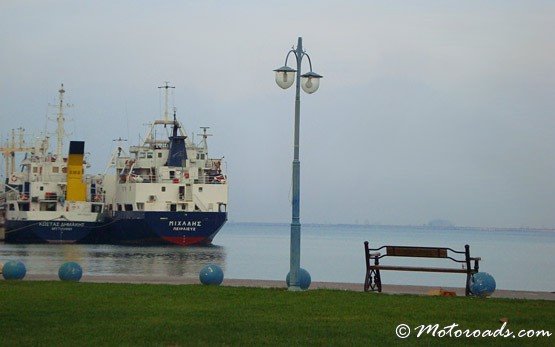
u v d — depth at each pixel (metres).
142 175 146.62
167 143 150.25
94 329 24.72
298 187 35.97
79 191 148.25
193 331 24.62
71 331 24.34
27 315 27.06
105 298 31.38
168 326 25.38
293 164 36.16
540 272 107.19
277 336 24.08
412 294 34.72
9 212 151.25
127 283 37.75
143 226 138.25
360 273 96.00
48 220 145.38
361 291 35.56
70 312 27.78
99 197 154.75
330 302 31.03
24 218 145.38
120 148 153.50
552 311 29.38
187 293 33.25
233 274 89.81
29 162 154.50
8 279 39.72
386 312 28.69
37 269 83.62
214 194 141.50
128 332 24.30
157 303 30.30
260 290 34.72
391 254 36.22
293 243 35.66
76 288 34.44
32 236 145.38
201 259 116.44
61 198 150.12
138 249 133.38
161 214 137.75
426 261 130.12
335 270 102.69
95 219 147.88
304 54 37.31
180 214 138.25
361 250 179.88
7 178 160.75
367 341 23.58
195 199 140.62
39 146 162.50
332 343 23.20
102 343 22.75
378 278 36.03
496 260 145.50
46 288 34.31
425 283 71.88
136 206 140.25
